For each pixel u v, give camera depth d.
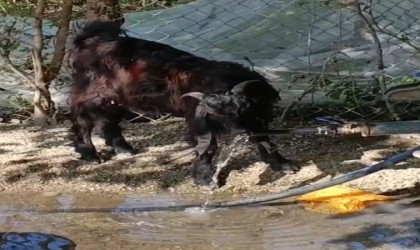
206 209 5.60
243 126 5.87
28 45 7.99
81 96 6.63
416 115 7.61
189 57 6.28
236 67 6.04
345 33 8.26
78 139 6.71
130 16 9.59
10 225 5.34
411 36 8.15
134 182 6.21
